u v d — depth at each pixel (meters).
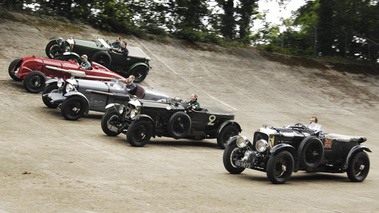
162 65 26.55
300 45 38.88
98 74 17.41
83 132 12.85
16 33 23.62
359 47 39.72
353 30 38.75
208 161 11.21
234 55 32.81
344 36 38.88
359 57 39.91
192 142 14.47
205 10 35.56
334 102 28.19
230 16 36.88
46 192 6.61
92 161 9.36
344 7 37.03
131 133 11.75
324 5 38.41
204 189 7.89
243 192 7.94
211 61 30.19
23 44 22.59
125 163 9.56
